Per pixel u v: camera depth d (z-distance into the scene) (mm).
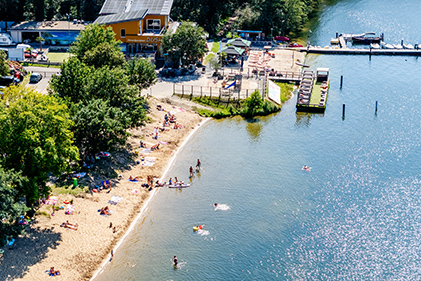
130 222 97250
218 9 192250
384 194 105000
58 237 89875
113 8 171000
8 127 85500
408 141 124375
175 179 108375
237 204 102688
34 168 87562
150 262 88500
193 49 154375
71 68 112375
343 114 137625
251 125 133125
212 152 120500
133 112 114000
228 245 92250
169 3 168500
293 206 101812
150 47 162250
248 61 165750
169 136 125438
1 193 79125
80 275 84312
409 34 196125
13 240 87250
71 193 99500
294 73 159500
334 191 106188
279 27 189625
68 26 170125
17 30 166125
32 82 140625
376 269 86375
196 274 86062
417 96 146875
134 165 112688
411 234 93938
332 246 91438
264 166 114938
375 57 177125
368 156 118375
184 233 95188
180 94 142875
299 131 130000
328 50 178875
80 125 102375
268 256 89562
